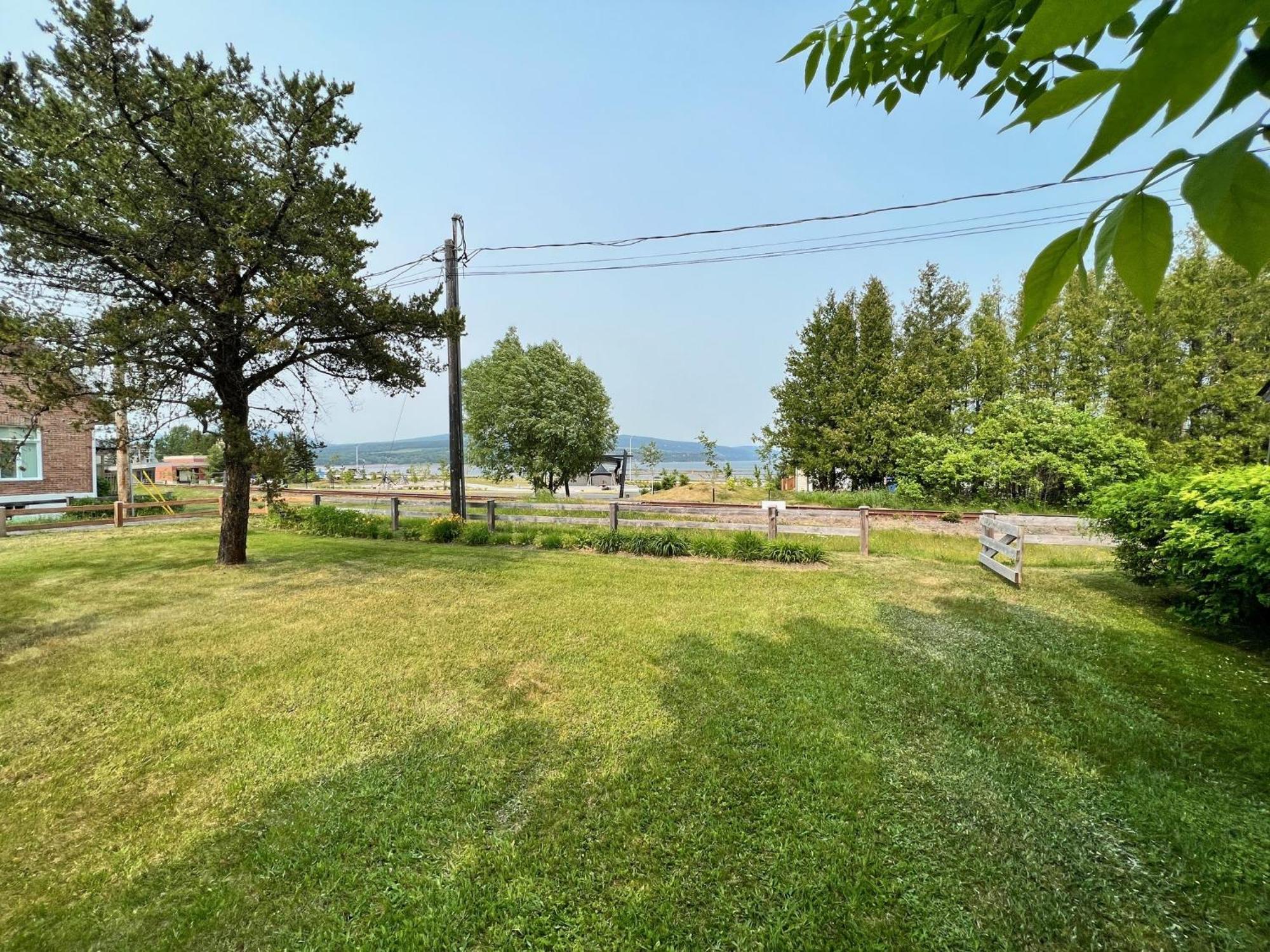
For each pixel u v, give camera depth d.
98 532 11.50
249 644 4.69
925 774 2.82
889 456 14.50
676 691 3.76
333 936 1.97
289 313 6.63
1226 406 12.34
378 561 8.05
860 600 5.80
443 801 2.65
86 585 6.73
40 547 9.48
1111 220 0.51
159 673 4.12
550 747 3.09
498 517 10.78
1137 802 2.60
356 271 7.55
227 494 7.83
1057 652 4.30
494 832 2.45
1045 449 12.16
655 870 2.23
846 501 13.73
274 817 2.56
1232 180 0.41
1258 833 2.40
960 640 4.61
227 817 2.56
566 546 9.11
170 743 3.17
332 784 2.79
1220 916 2.01
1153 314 0.52
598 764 2.93
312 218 7.10
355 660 4.33
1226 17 0.34
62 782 2.83
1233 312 12.43
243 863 2.30
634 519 9.86
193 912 2.07
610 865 2.26
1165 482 5.27
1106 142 0.39
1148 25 0.52
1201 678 3.80
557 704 3.60
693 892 2.12
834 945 1.91
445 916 2.04
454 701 3.65
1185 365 12.66
